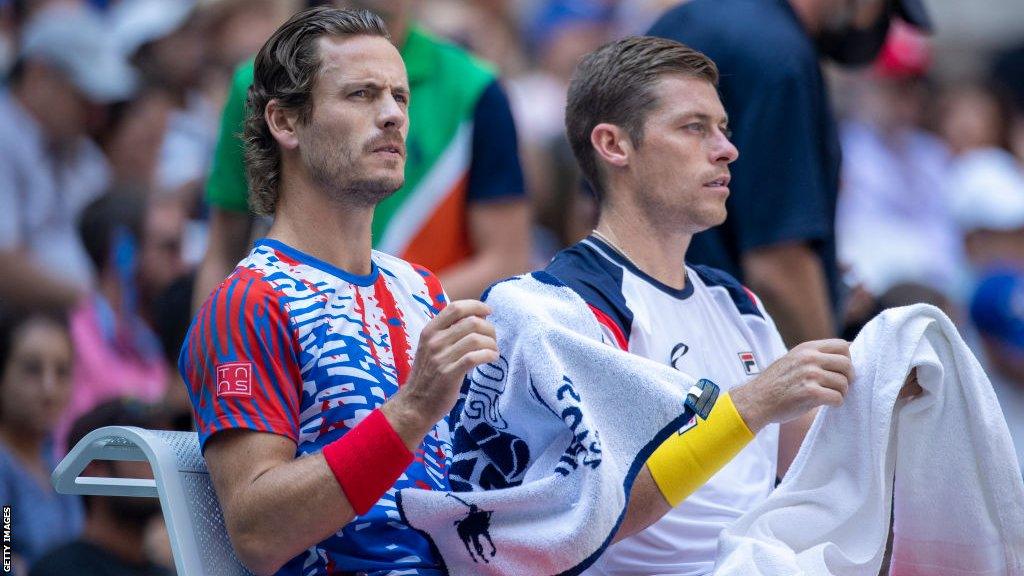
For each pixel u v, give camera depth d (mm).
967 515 10805
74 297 20312
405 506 10242
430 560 10422
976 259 28734
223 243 15781
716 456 10406
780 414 10391
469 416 10953
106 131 23047
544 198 23641
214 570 10102
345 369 10367
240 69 15461
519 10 30219
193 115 23625
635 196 12094
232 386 9922
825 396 10312
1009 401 24672
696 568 11297
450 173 15852
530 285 11445
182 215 21562
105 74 23344
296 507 9555
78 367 19812
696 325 12047
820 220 14336
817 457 10766
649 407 10484
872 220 28500
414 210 15781
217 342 10070
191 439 10570
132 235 20578
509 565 10211
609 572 11344
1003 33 33844
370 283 10945
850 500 10625
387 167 10656
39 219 22125
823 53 15602
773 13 14867
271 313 10219
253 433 9859
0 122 22344
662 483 10406
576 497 10086
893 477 11031
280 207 10969
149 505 16016
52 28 23031
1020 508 10734
